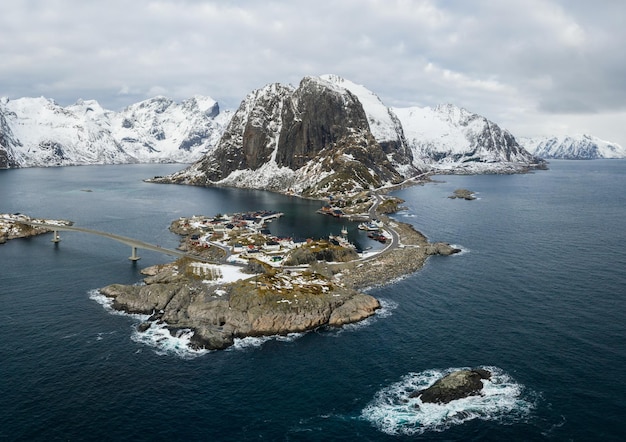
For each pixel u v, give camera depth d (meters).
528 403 96.94
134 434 89.81
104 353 118.69
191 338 125.50
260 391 103.12
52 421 93.06
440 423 92.38
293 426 92.19
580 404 96.25
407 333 128.62
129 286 159.38
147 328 132.00
